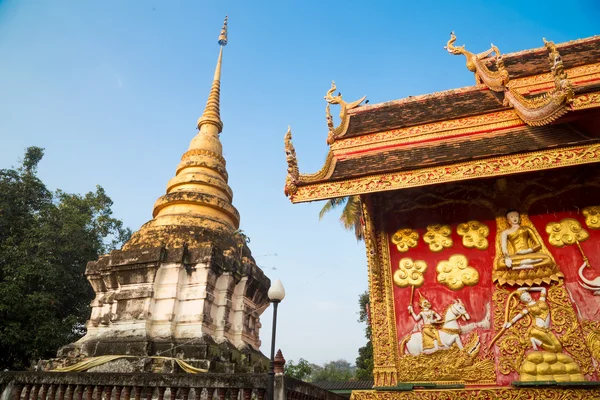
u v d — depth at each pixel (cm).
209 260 1559
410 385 912
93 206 2784
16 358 2155
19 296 2056
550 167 811
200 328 1461
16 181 2603
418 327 965
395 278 1019
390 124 1171
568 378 841
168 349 1391
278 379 942
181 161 2141
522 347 890
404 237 1044
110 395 1048
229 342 1534
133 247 1709
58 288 2264
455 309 955
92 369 1309
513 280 931
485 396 859
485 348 911
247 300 1717
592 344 855
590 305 884
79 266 2452
